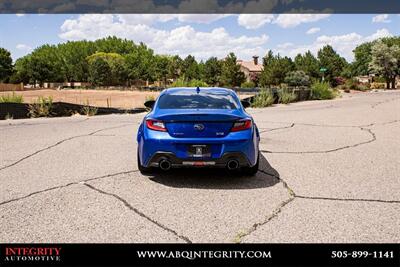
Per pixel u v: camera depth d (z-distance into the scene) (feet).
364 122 39.99
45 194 14.96
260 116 46.29
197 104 17.53
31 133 30.86
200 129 15.53
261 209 13.46
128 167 19.45
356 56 377.30
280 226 11.99
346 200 14.47
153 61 379.55
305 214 12.99
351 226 12.00
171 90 19.84
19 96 58.29
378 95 125.80
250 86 203.92
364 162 21.03
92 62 341.41
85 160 21.01
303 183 16.80
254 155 16.28
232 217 12.70
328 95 93.25
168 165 15.78
